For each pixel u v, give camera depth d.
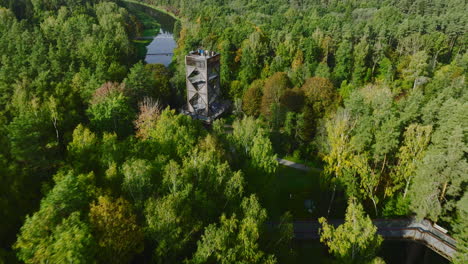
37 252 26.19
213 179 40.69
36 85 69.19
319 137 67.44
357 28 119.81
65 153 52.50
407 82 95.81
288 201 59.62
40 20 147.00
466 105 49.62
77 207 31.33
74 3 175.12
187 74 85.56
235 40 116.44
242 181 40.84
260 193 48.50
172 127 50.12
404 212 54.38
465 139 48.62
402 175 54.06
